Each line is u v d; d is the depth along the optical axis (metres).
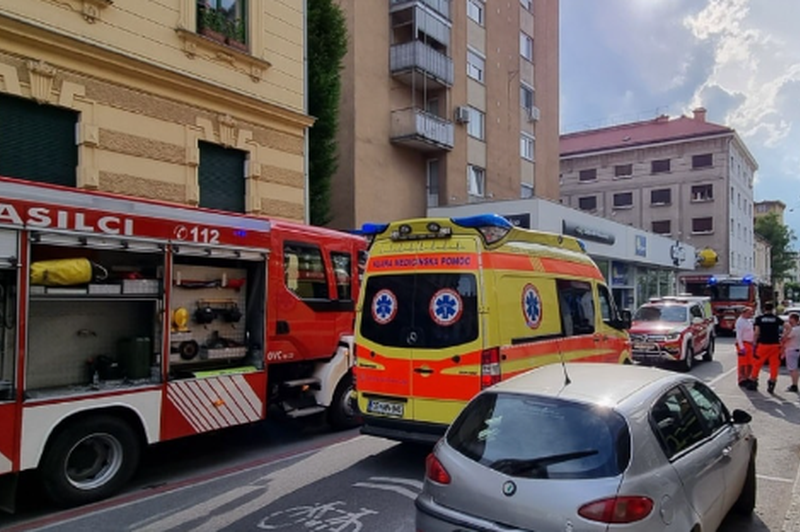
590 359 8.60
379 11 22.72
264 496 6.01
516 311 7.03
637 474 3.43
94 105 10.62
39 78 9.90
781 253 77.31
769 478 6.70
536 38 33.06
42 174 10.07
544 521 3.33
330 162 17.98
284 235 7.99
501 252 7.04
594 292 9.16
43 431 5.39
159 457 7.47
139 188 11.25
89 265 5.83
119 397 5.97
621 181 53.59
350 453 7.61
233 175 13.17
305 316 8.21
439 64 23.83
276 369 8.12
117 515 5.51
